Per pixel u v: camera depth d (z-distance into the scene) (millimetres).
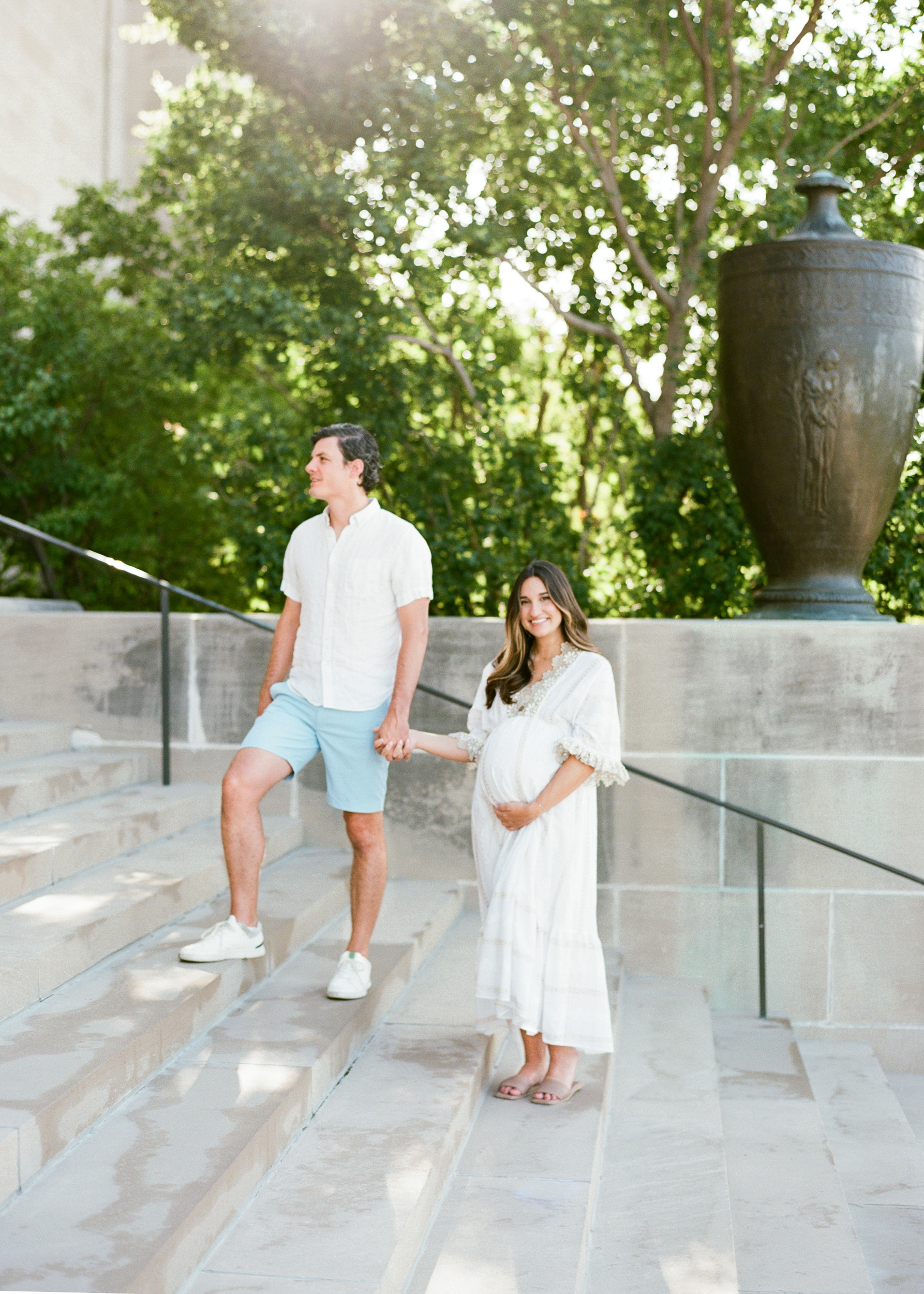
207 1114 2699
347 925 4453
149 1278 2053
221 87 10797
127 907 3504
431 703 5273
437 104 8922
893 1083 5109
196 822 4809
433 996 4090
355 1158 2811
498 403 9969
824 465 5434
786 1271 3215
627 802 5289
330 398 10438
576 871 3373
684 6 9320
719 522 8945
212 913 3912
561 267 10734
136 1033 2840
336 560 3504
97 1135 2582
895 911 5211
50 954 3086
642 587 9523
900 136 10039
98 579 11914
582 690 3340
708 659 5191
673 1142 3691
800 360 5379
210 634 5297
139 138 18094
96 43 17141
